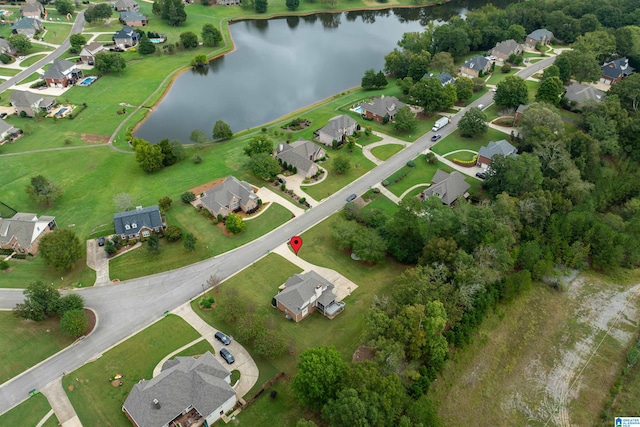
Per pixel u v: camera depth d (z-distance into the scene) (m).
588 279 96.31
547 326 85.88
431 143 140.75
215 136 140.25
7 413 68.50
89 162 128.75
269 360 76.75
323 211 111.94
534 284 93.88
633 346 82.88
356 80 188.38
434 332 72.75
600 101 144.00
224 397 67.31
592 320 87.56
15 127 143.50
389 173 126.56
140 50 199.12
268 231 105.69
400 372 71.31
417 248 95.69
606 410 72.75
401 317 73.62
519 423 70.94
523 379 76.94
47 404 69.69
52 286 86.25
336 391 64.81
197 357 76.38
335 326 83.00
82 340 79.62
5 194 115.06
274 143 139.12
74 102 160.88
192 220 107.88
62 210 110.50
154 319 83.81
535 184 105.81
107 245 96.81
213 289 90.19
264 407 69.50
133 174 124.44
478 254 85.69
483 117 139.62
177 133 147.25
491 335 82.50
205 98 171.12
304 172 122.81
